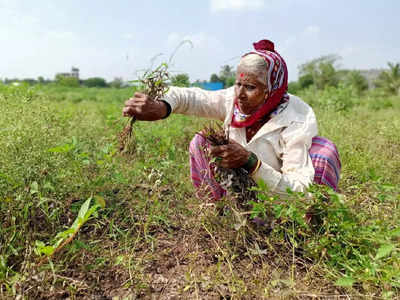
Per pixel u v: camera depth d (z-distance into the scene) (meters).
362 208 2.39
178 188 2.70
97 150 3.16
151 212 2.16
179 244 2.12
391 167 3.48
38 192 2.03
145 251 2.04
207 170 2.29
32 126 2.65
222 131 1.97
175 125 4.32
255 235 2.08
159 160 2.82
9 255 1.83
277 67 2.08
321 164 2.12
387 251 1.65
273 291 1.73
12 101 3.15
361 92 39.91
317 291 1.73
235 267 1.92
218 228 2.06
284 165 2.11
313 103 12.22
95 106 8.03
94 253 1.95
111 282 1.77
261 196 1.85
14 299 1.57
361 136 4.61
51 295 1.64
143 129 3.93
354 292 1.72
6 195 2.08
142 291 1.72
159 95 2.18
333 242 1.84
